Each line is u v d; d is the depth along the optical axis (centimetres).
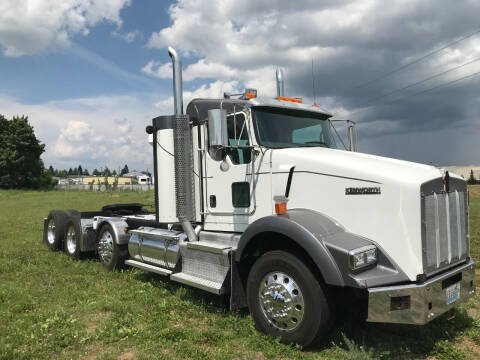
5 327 435
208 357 368
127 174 11138
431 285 354
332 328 385
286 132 502
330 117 563
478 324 438
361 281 344
